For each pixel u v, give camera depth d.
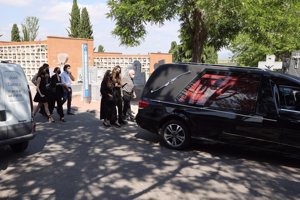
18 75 7.00
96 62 28.88
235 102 7.22
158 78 8.23
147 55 28.00
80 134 9.25
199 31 13.52
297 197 5.28
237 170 6.51
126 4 12.12
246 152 7.80
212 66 7.67
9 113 6.66
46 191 5.24
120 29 13.16
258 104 6.98
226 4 10.32
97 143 8.31
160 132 8.05
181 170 6.39
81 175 5.98
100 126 10.36
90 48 28.25
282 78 6.90
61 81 11.73
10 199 4.93
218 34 14.34
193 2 11.64
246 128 7.02
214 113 7.34
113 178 5.86
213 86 7.54
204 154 7.55
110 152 7.52
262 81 7.05
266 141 6.86
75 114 12.57
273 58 16.56
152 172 6.22
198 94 7.65
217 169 6.53
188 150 7.82
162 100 8.02
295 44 20.34
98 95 16.50
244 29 13.02
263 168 6.69
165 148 7.96
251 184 5.79
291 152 6.66
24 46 26.88
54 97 10.91
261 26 11.50
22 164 6.56
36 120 11.21
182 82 7.89
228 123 7.19
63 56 25.44
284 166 6.87
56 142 8.34
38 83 10.69
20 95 6.93
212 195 5.25
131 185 5.55
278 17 11.98
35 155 7.19
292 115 6.62
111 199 4.98
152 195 5.17
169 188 5.47
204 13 11.80
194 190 5.43
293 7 12.85
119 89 10.32
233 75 7.39
